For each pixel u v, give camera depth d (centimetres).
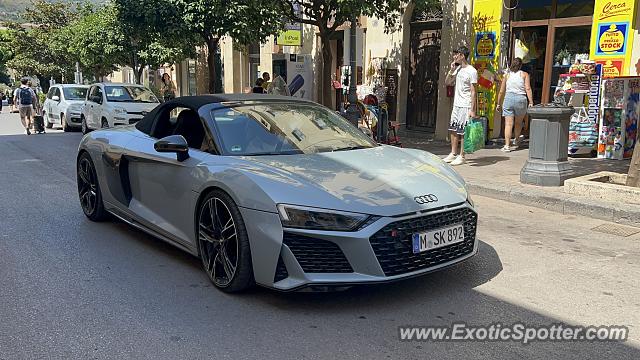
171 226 491
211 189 430
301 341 347
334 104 1759
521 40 1205
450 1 1282
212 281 436
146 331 363
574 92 1002
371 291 425
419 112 1470
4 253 527
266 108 524
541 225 622
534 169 769
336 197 379
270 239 377
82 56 2414
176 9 1427
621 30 977
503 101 1095
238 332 360
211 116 496
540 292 427
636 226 612
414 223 383
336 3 1037
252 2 1149
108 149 586
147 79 3316
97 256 516
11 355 334
